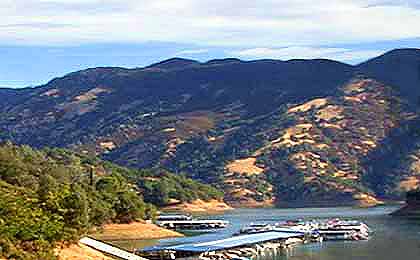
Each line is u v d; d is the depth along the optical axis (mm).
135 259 130000
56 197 114312
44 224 96812
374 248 174250
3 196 96188
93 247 128000
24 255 88688
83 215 122312
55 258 94875
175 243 180750
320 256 160125
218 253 161500
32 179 172625
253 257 159750
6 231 88750
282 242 188000
